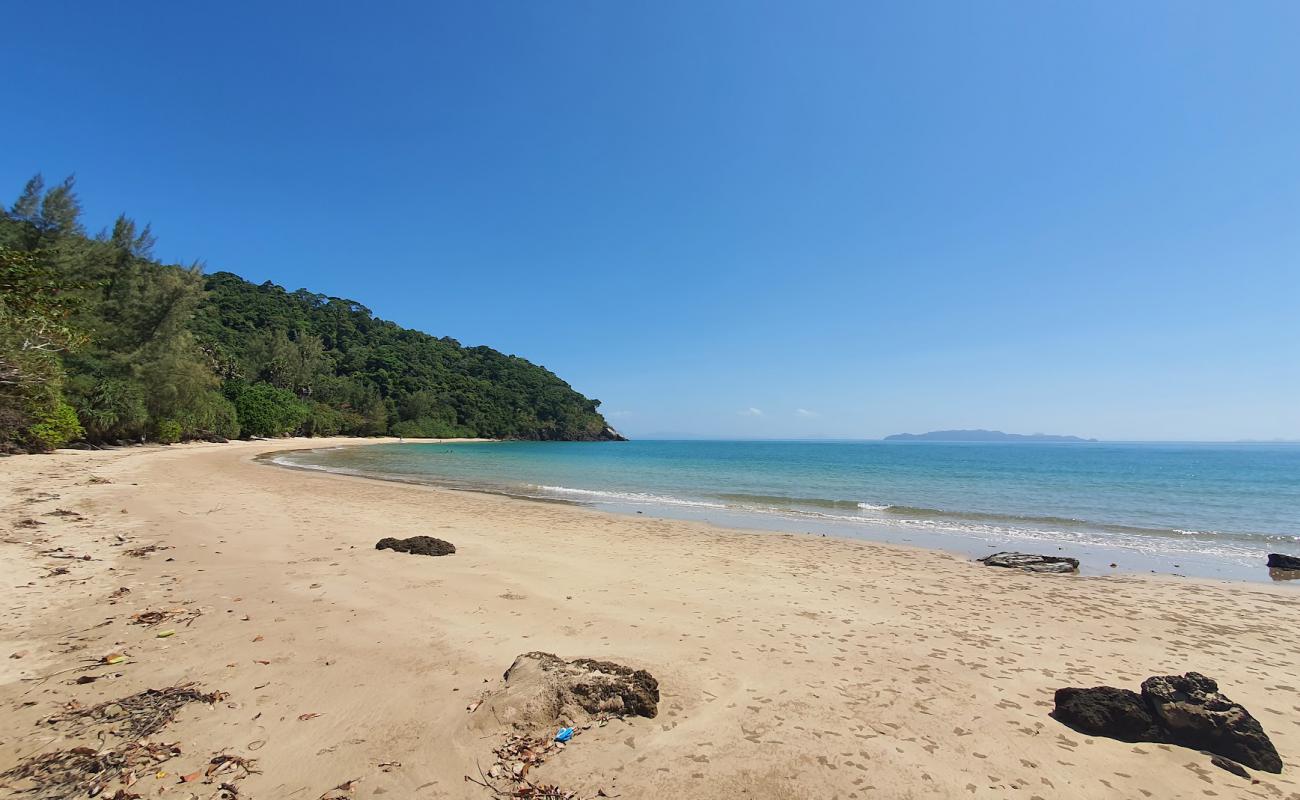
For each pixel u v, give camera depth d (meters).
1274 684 5.81
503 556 10.43
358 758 3.70
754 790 3.57
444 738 3.95
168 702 4.30
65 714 4.05
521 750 3.85
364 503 17.80
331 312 127.31
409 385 112.62
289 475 27.08
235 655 5.27
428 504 18.50
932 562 11.70
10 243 31.02
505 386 140.88
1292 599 9.28
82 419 32.75
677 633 6.55
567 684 4.44
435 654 5.48
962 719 4.69
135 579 7.59
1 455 23.81
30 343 14.60
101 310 37.06
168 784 3.34
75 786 3.25
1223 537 15.66
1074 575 10.89
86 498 14.38
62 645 5.32
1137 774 3.96
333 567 8.81
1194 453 107.00
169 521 12.02
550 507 19.31
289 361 87.00
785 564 11.06
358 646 5.61
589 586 8.56
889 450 115.56
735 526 16.48
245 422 61.25
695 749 4.00
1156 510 21.56
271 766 3.58
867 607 8.16
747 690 5.05
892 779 3.77
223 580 7.77
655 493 25.75
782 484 31.45
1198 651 6.75
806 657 5.99
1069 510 21.36
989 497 25.77
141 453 33.00
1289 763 4.21
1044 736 4.44
